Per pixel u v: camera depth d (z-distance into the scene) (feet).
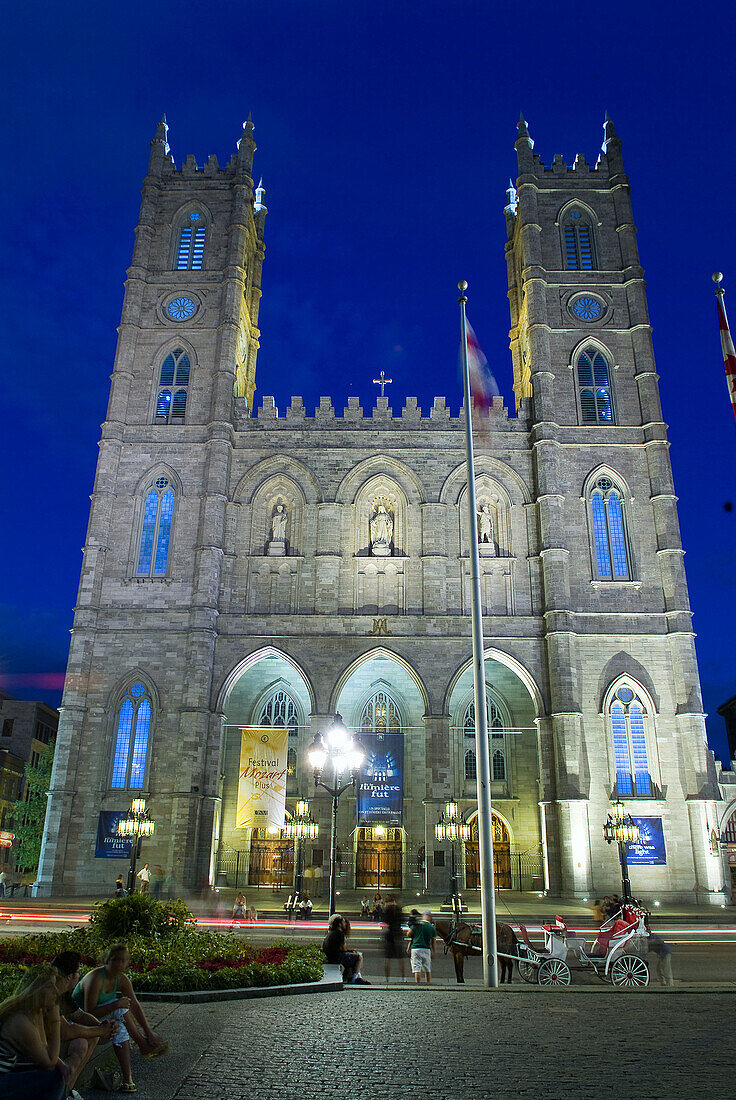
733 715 281.33
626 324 213.66
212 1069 43.98
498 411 205.67
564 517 195.21
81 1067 38.04
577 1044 49.55
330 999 64.03
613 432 202.28
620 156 231.09
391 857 188.75
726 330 115.44
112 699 182.29
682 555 189.67
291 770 197.47
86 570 189.16
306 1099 39.01
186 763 172.96
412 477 199.41
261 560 194.70
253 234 249.96
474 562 84.12
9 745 330.75
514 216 261.65
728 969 97.30
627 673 182.50
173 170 235.81
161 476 200.54
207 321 214.90
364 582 192.34
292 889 180.45
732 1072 43.39
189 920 85.20
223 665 184.85
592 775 176.86
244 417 205.77
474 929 91.81
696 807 171.94
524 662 184.03
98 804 175.52
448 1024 54.85
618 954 77.61
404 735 185.98
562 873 167.84
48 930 126.31
